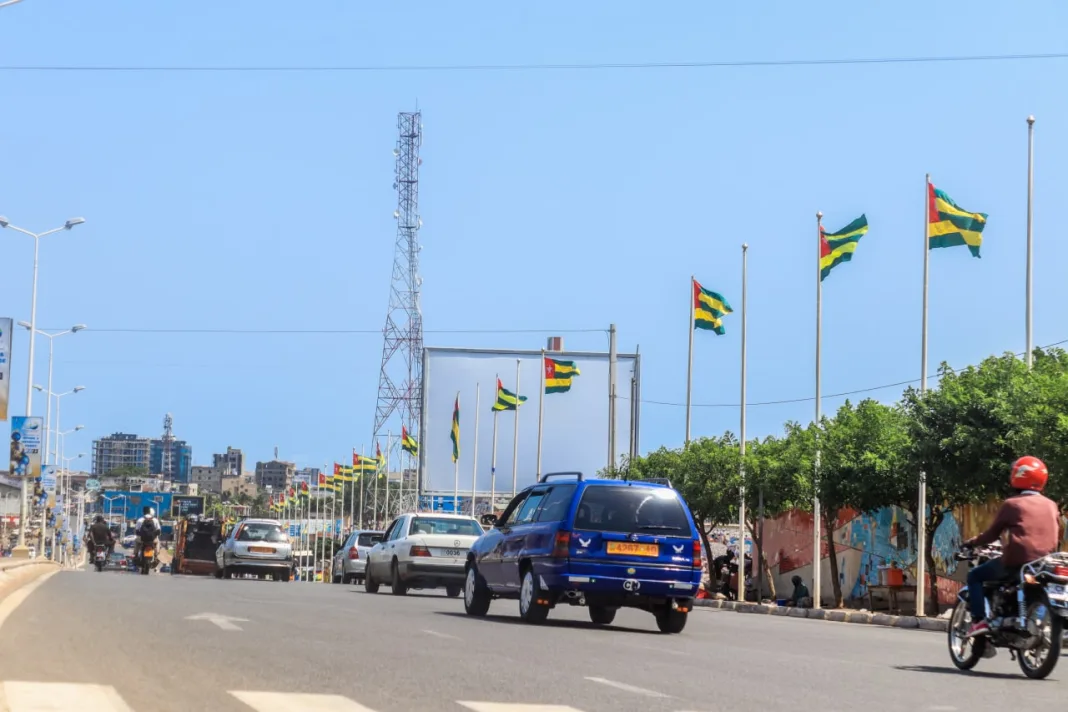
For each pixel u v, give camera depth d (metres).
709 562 50.59
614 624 23.91
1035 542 14.89
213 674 11.83
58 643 14.12
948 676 14.56
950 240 36.22
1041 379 30.41
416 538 34.19
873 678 13.85
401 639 16.58
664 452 55.12
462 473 86.19
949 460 32.81
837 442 39.03
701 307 50.25
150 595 25.53
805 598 42.94
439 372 86.19
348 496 153.88
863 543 46.59
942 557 41.16
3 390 54.34
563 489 22.03
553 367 69.31
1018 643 14.78
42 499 84.50
